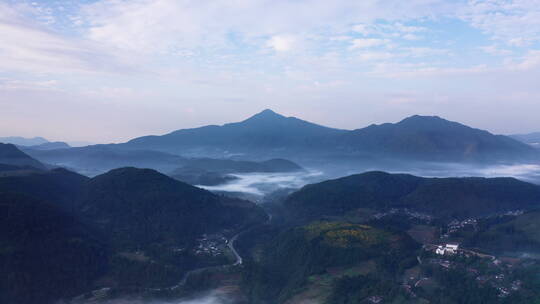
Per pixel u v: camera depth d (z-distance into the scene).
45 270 182.00
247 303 180.62
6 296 164.62
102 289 184.62
